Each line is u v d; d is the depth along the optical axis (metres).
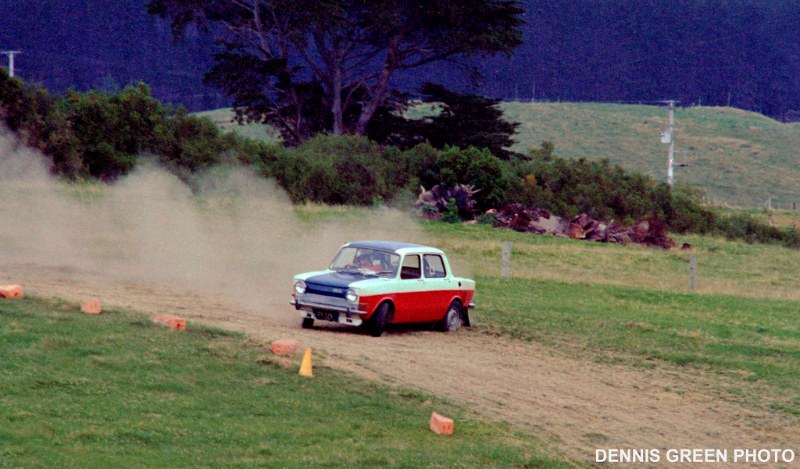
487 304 86.06
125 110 183.75
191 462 34.12
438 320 69.94
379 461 37.12
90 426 36.38
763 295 119.75
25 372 41.69
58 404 38.34
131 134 181.88
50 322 52.09
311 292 63.34
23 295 59.62
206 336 54.47
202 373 46.41
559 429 47.44
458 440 42.53
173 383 43.72
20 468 30.67
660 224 192.88
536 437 45.22
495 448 41.84
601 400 54.88
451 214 187.38
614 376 61.88
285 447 37.53
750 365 68.69
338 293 62.16
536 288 103.19
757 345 77.50
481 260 128.62
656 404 55.72
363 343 60.81
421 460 38.09
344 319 62.22
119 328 52.94
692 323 87.12
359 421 42.97
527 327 75.69
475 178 199.00
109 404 39.44
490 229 179.75
